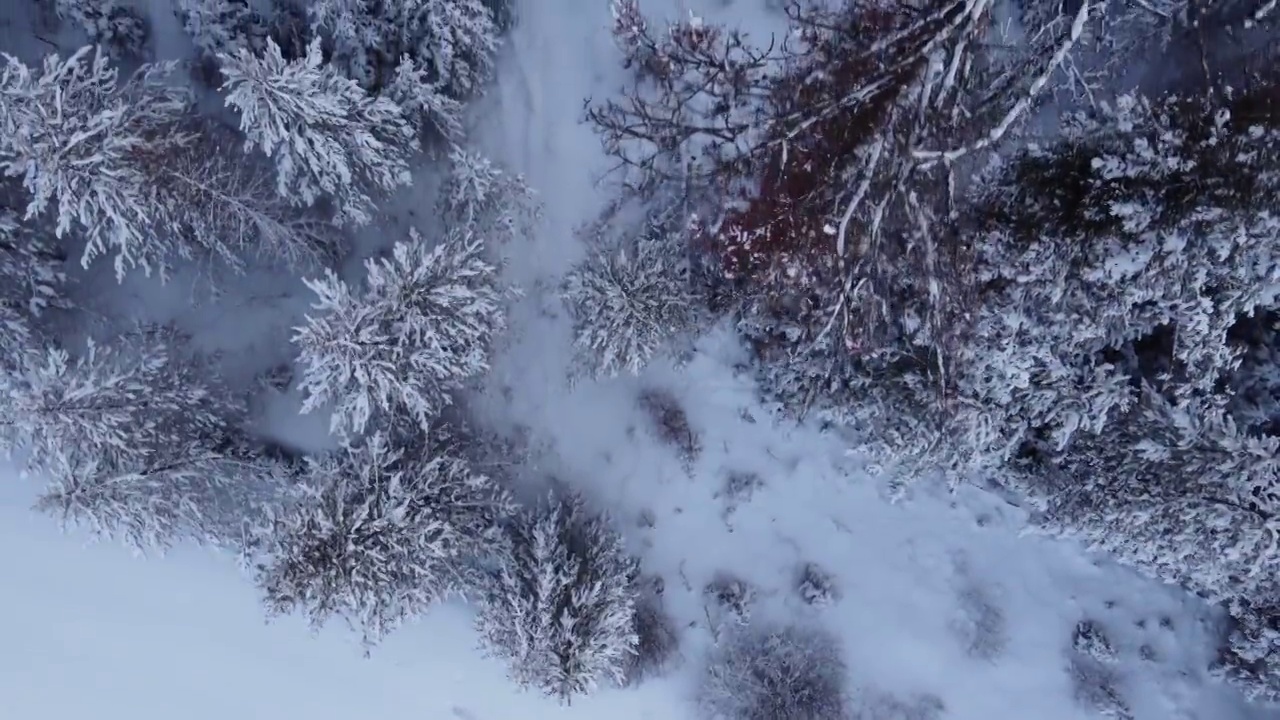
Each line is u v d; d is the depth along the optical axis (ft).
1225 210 33.45
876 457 45.09
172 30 45.09
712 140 45.19
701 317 45.80
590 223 47.09
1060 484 42.57
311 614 38.70
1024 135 40.29
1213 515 37.17
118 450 39.73
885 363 42.37
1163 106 35.19
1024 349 38.50
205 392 42.42
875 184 38.01
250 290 47.03
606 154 46.73
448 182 45.09
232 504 45.16
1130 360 40.37
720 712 47.37
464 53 43.04
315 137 34.45
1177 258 34.60
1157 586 47.16
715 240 43.88
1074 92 38.78
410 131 38.29
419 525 39.60
